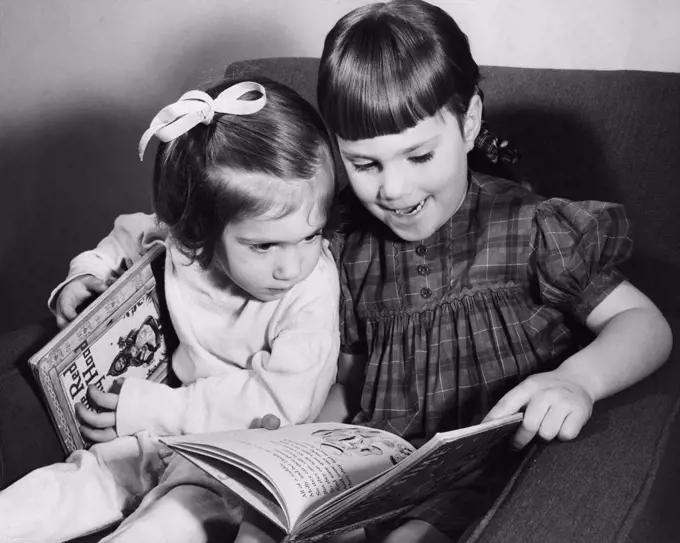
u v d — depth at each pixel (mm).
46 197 2031
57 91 1933
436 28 936
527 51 1451
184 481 1008
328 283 1100
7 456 1075
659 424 883
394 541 901
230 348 1139
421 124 919
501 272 1040
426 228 1007
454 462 837
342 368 1196
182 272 1143
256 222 980
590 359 924
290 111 1001
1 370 1107
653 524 965
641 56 1375
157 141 1921
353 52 924
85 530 1049
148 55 1835
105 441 1109
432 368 1055
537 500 784
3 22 1903
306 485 819
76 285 1212
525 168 1159
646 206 1087
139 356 1161
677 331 1019
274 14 1674
